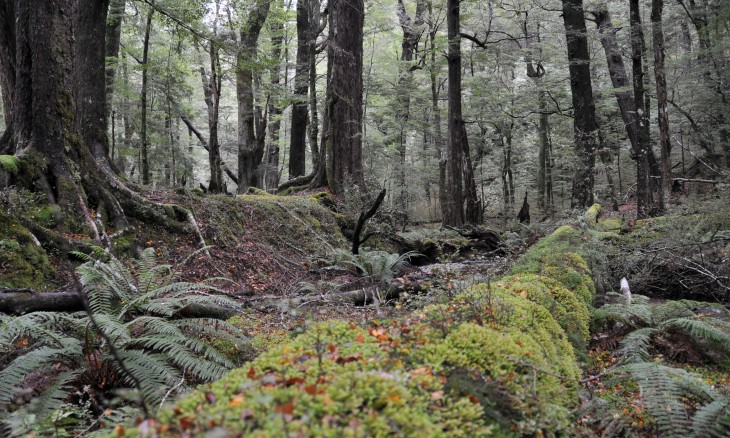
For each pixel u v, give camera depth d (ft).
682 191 62.44
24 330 13.25
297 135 69.41
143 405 6.15
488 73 83.66
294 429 4.78
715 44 61.62
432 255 43.75
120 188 28.73
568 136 83.05
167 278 17.46
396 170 78.59
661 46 45.44
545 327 12.69
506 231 51.29
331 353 7.58
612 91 65.31
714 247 24.98
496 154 93.66
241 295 26.66
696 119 73.72
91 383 13.03
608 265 26.17
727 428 9.76
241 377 6.70
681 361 16.51
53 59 25.57
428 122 82.94
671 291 25.08
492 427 6.64
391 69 94.32
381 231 41.06
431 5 76.48
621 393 13.09
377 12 86.38
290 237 38.99
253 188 48.47
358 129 53.42
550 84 72.69
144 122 53.93
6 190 23.41
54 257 22.65
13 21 28.04
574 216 41.86
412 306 18.61
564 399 9.70
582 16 60.08
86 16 32.07
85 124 31.99
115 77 63.98
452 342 8.59
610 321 18.70
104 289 15.66
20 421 9.89
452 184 54.75
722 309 20.18
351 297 25.91
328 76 56.39
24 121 25.57
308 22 70.54
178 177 86.89
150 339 13.53
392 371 6.87
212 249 31.07
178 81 68.44
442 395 6.59
